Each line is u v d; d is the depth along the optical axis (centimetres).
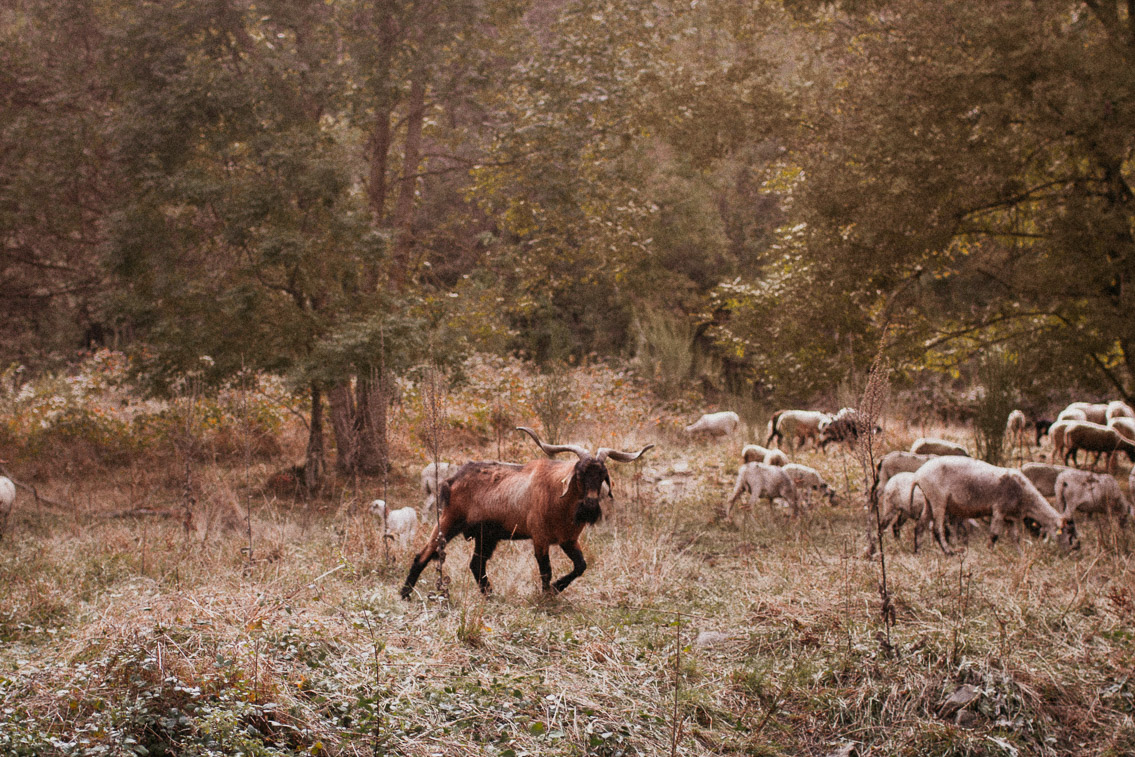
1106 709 556
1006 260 1438
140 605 564
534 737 460
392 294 1373
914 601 679
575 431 1608
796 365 1380
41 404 1541
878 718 542
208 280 1321
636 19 1466
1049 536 866
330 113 1452
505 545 900
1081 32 1293
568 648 593
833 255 1250
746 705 551
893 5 1270
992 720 540
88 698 415
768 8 1498
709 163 1523
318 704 446
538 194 1425
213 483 1248
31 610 641
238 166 1376
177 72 1291
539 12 1955
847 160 1282
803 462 1531
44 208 1416
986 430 1302
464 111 1488
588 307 3209
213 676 439
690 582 786
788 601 687
